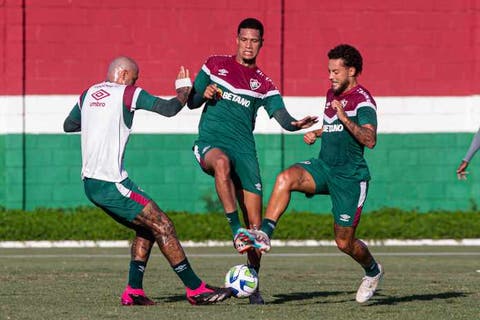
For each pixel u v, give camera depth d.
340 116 35.78
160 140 78.19
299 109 78.19
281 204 37.12
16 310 36.84
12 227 71.25
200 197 78.62
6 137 76.69
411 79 79.19
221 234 71.75
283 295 42.81
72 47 76.94
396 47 78.88
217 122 39.72
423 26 79.06
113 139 37.66
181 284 46.88
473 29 79.19
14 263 58.34
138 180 78.12
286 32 78.06
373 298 41.47
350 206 37.69
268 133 78.12
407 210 79.62
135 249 38.97
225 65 40.16
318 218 74.75
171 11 77.38
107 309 37.19
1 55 76.44
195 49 77.56
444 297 41.97
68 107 77.19
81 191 77.81
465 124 79.75
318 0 78.12
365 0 78.56
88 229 71.69
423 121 79.44
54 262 59.06
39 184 77.31
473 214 76.31
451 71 79.31
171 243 38.06
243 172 39.72
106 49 77.12
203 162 38.94
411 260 61.56
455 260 61.53
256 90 40.00
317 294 43.22
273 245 71.62
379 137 79.25
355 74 37.44
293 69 78.06
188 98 40.31
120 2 77.12
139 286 38.88
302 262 59.91
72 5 76.81
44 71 76.81
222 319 34.50
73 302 39.53
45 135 77.12
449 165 79.75
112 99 37.75
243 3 77.75
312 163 37.91
